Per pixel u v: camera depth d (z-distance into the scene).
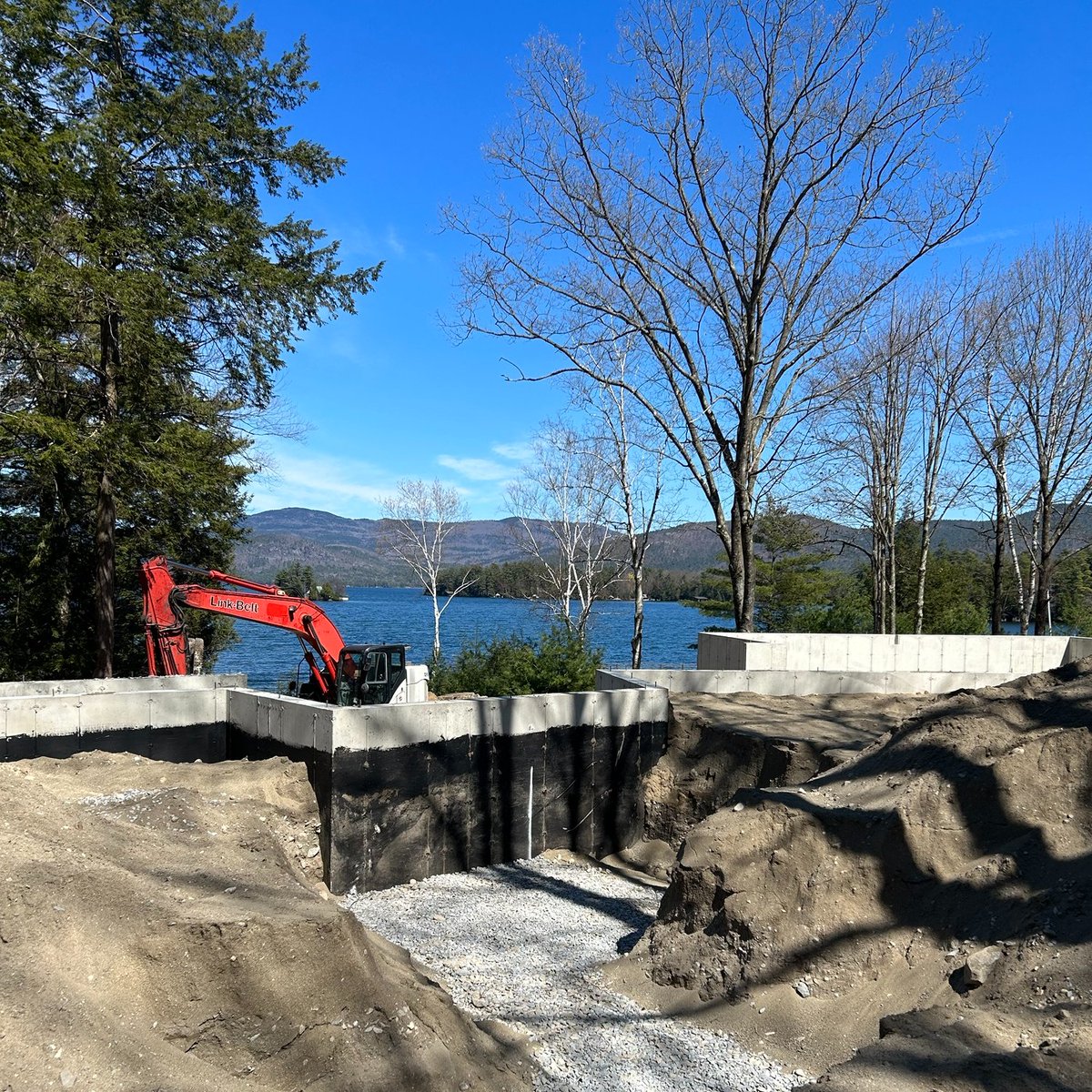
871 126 20.58
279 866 8.62
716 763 14.51
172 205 18.42
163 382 19.94
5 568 22.64
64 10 16.81
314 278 20.06
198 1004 5.57
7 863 5.75
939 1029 5.88
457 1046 6.56
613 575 38.00
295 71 21.05
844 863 8.46
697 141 22.11
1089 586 45.81
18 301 15.58
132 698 12.82
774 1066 7.17
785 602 40.91
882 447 35.03
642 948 9.34
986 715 9.53
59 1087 4.51
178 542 24.95
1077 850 7.46
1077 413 31.06
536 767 13.82
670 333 23.86
